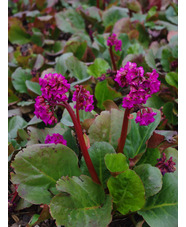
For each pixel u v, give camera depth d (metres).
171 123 0.74
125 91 0.80
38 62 0.92
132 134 0.56
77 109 0.47
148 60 0.74
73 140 0.59
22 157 0.49
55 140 0.53
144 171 0.50
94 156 0.52
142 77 0.42
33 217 0.54
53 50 1.07
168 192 0.50
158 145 0.59
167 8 1.22
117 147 0.54
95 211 0.47
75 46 0.90
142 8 1.27
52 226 0.57
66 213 0.45
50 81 0.43
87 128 0.61
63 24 1.08
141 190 0.46
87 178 0.50
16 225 0.57
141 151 0.55
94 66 0.81
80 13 1.12
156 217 0.48
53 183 0.50
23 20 1.35
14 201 0.59
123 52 0.89
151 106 0.72
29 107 0.81
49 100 0.45
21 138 0.67
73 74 0.78
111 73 0.78
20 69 0.86
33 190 0.49
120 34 0.91
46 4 1.32
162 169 0.51
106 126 0.56
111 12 1.10
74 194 0.47
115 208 0.51
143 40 1.05
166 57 0.83
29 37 1.14
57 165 0.50
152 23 1.08
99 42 0.94
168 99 0.74
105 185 0.53
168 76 0.73
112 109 0.58
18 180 0.49
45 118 0.45
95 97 0.74
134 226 0.54
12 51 1.07
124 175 0.47
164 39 0.98
